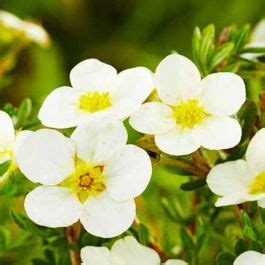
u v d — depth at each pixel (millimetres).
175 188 321
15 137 225
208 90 227
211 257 278
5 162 219
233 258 232
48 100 233
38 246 294
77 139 215
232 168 220
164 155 219
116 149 215
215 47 277
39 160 213
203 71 262
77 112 228
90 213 213
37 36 343
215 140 219
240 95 224
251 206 230
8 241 284
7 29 335
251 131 243
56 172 214
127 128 234
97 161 216
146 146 219
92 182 216
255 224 241
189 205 304
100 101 228
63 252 258
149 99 233
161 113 223
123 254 223
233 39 269
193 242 267
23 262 301
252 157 219
